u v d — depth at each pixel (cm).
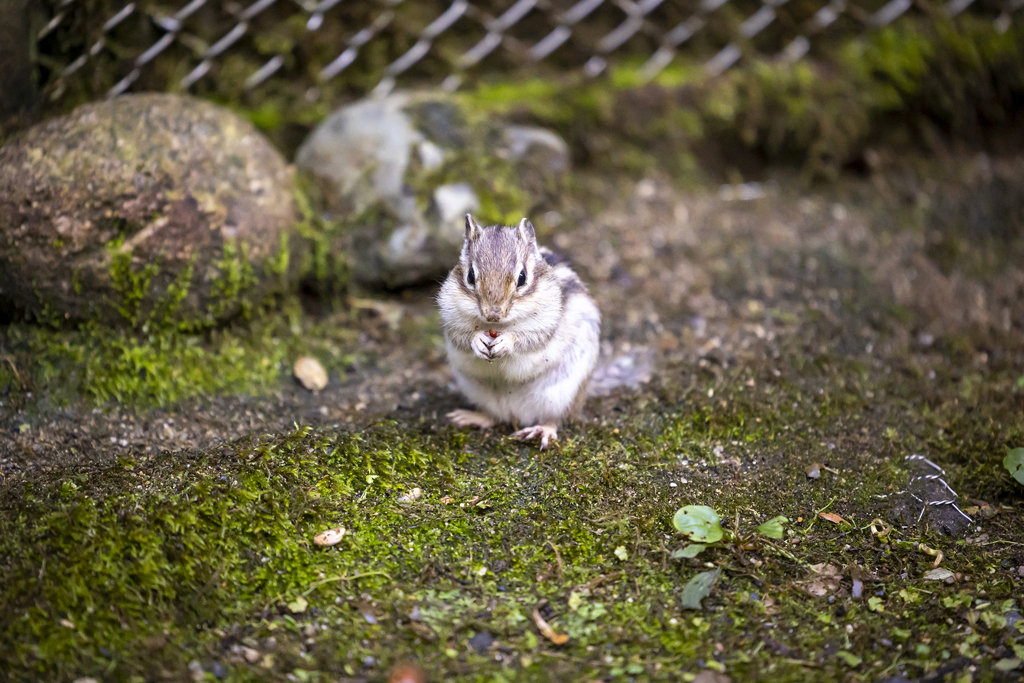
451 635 101
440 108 126
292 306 121
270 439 111
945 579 105
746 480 110
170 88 129
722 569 104
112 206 114
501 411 114
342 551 104
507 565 104
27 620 100
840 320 125
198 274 116
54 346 114
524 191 127
